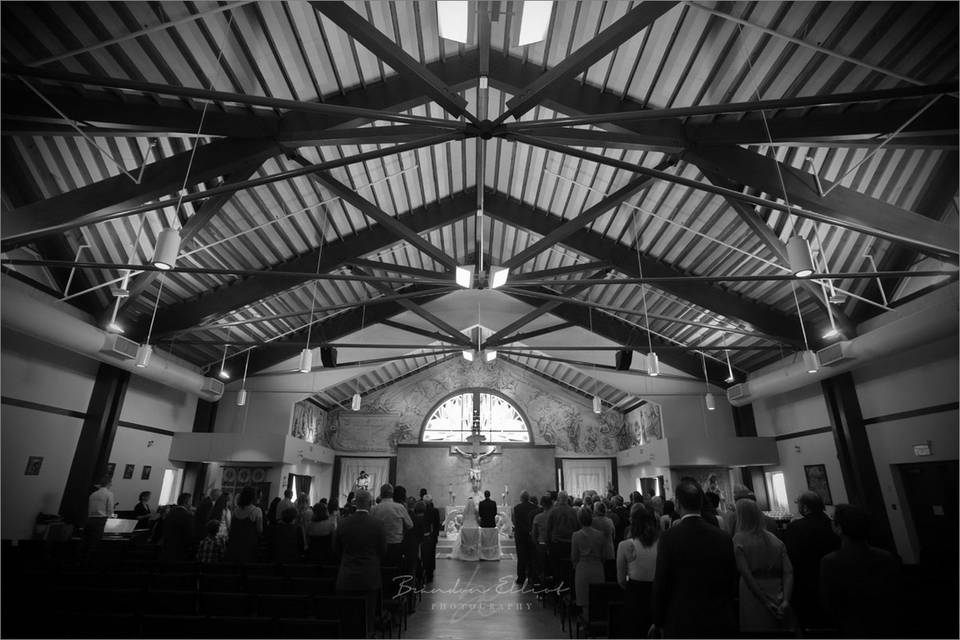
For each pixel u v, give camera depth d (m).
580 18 7.31
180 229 8.22
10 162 7.22
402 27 7.42
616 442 21.19
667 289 12.48
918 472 10.51
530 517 9.63
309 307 14.73
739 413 16.67
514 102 6.20
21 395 9.63
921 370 10.27
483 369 22.31
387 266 12.03
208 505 8.05
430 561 9.48
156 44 6.27
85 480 10.79
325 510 6.97
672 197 10.45
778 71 6.91
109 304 10.53
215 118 7.35
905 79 5.99
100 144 7.63
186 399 15.41
